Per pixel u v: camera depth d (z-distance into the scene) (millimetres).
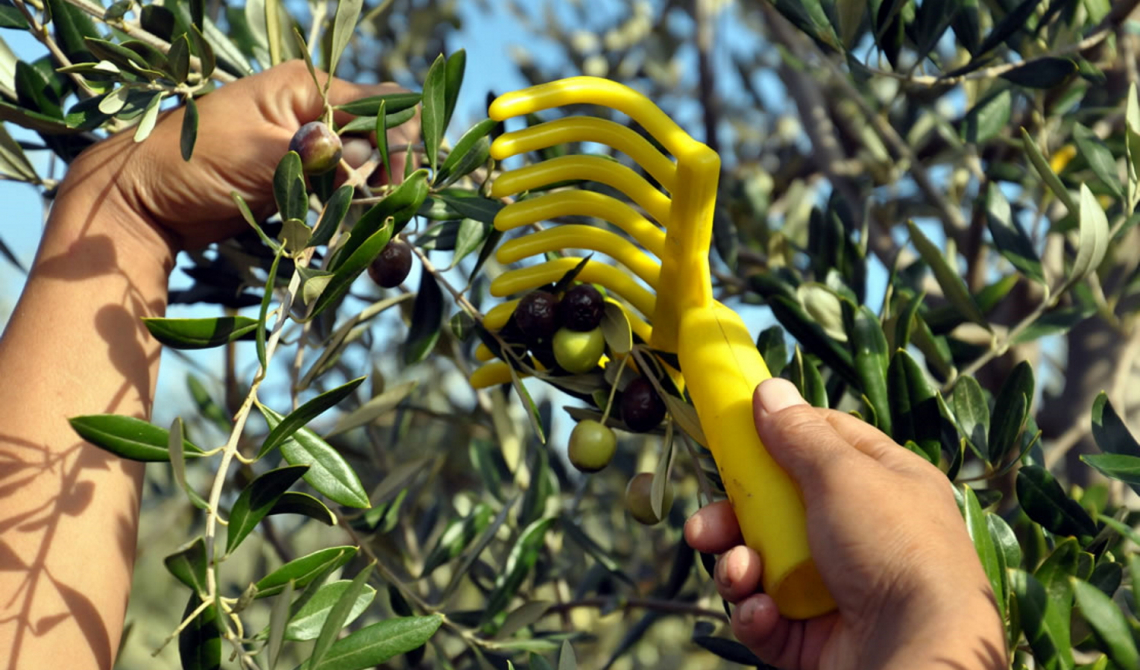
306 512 751
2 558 740
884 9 1070
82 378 816
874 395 1006
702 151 772
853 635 667
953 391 1091
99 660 755
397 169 1020
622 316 880
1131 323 1456
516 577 1269
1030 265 1173
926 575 611
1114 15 1134
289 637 730
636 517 889
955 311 1238
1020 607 786
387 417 2039
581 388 913
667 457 849
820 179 2266
